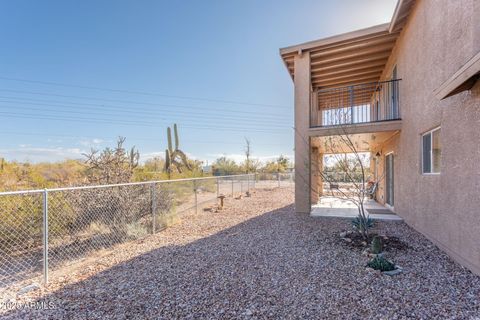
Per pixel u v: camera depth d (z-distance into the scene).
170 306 2.67
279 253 4.32
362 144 9.72
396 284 3.05
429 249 4.30
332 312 2.48
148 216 6.34
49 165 9.33
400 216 6.91
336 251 4.34
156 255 4.38
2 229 4.48
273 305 2.65
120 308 2.65
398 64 7.01
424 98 4.96
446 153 4.02
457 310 2.48
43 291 3.11
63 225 5.09
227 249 4.61
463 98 3.47
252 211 8.83
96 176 6.66
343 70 8.95
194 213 8.57
